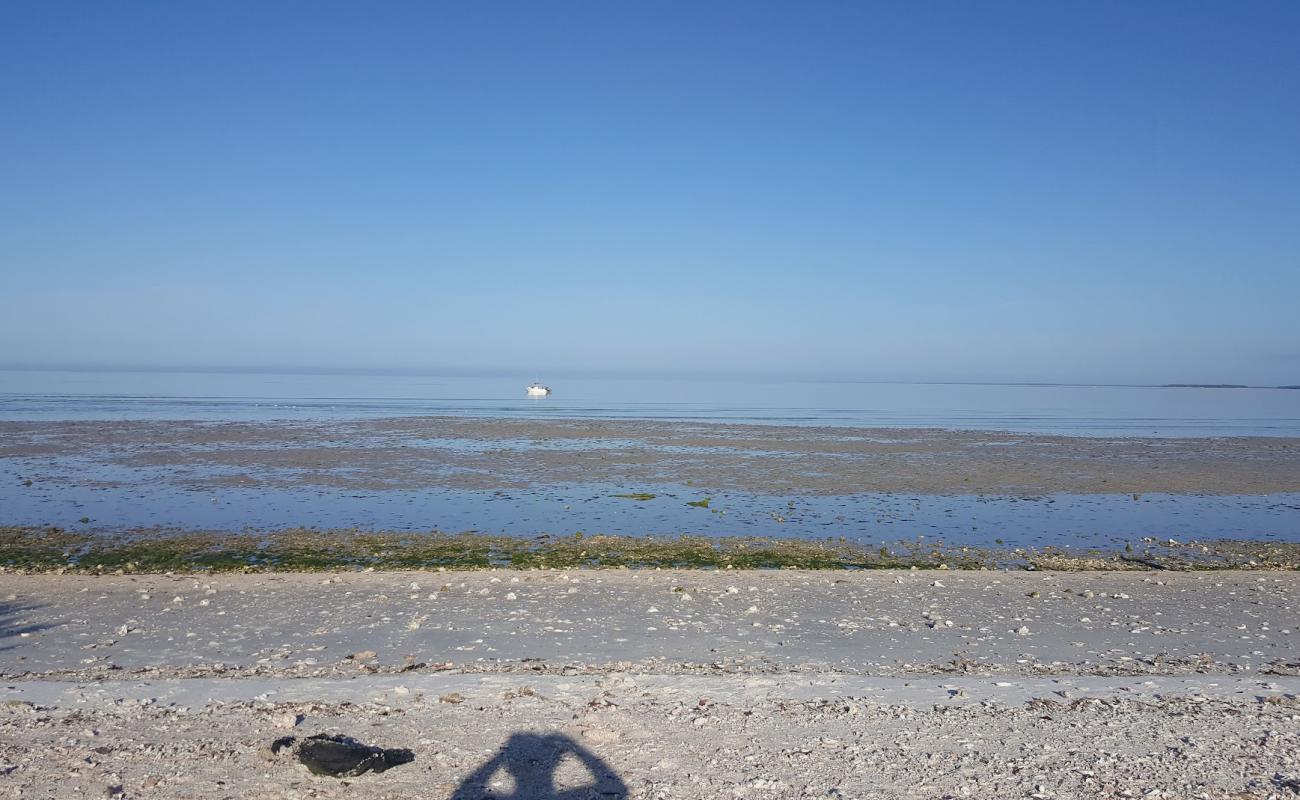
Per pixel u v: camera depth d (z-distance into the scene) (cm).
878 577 1789
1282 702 991
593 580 1720
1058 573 1867
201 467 3678
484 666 1167
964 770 781
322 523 2514
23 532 2328
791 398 15300
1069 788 746
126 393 12800
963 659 1248
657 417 8062
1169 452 4938
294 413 7919
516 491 3169
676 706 947
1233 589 1717
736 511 2814
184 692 1005
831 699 990
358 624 1390
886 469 3903
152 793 722
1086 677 1138
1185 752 824
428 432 5666
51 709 930
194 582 1684
